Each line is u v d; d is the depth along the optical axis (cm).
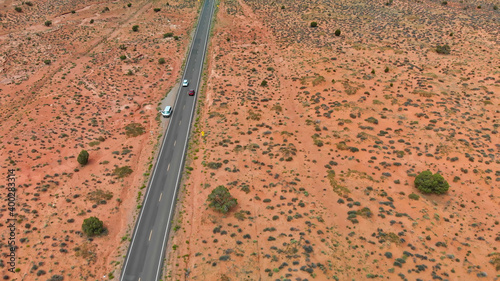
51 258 4403
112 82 8688
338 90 7738
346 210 4888
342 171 5622
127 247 4669
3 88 8331
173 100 8081
